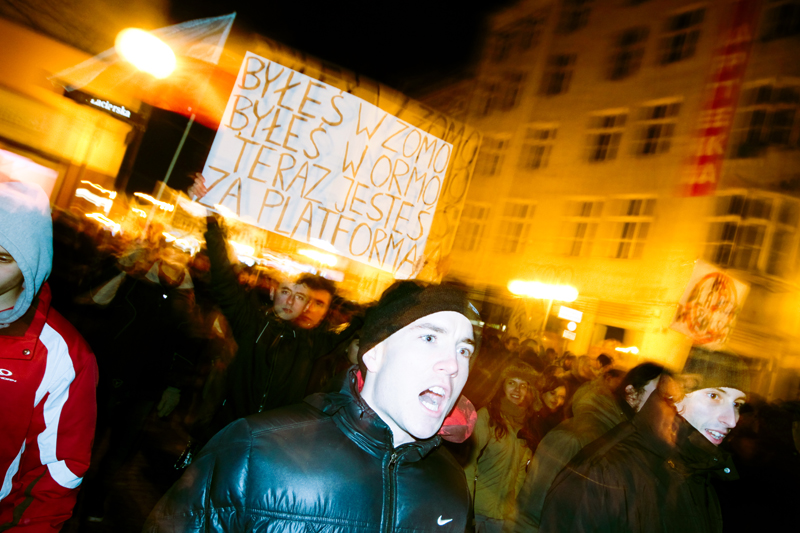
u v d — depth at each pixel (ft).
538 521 8.31
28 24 20.22
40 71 20.98
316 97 10.81
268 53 10.55
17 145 21.30
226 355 13.39
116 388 12.03
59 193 22.39
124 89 20.98
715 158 41.37
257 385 10.94
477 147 12.31
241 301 10.91
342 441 4.91
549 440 8.73
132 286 12.13
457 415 5.75
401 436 5.10
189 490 4.67
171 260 12.52
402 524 4.87
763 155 39.93
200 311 14.25
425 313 4.80
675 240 42.34
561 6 54.34
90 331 11.93
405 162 11.50
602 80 49.96
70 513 5.96
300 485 4.59
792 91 39.34
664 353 39.65
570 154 50.85
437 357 4.83
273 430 4.84
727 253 39.78
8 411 5.37
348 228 11.10
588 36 51.83
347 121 11.00
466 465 10.63
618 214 46.14
